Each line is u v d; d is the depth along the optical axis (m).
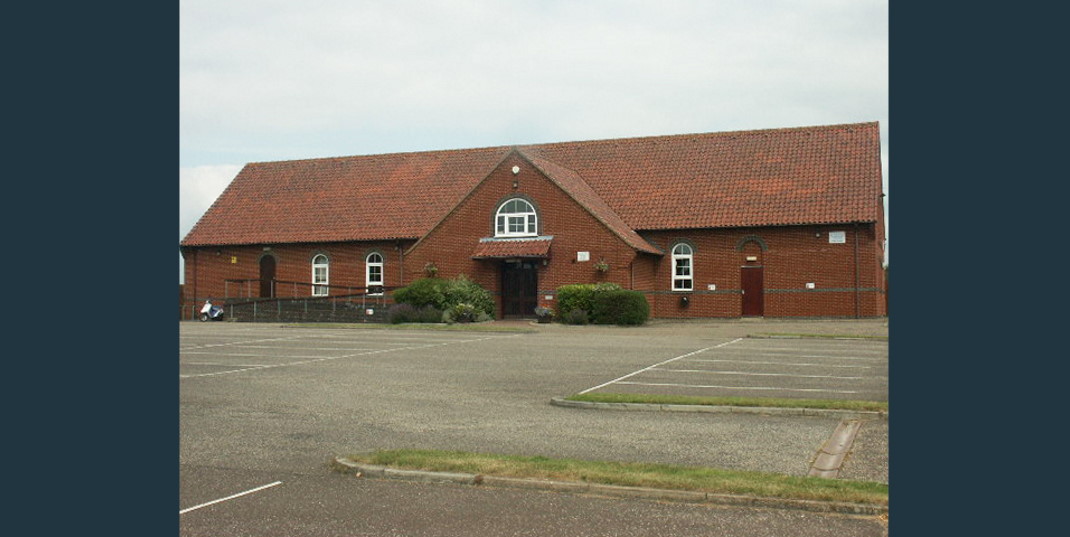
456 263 39.22
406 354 23.52
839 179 38.50
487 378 18.20
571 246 37.31
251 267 46.25
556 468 9.77
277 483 9.74
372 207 45.62
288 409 14.35
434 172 47.09
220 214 48.34
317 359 22.25
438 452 10.61
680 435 12.01
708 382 17.20
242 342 28.03
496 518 8.43
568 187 38.12
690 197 40.50
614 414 13.73
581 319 35.28
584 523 8.26
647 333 31.14
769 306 37.91
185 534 8.03
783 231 37.75
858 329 31.41
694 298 39.16
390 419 13.42
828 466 10.20
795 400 14.07
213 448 11.43
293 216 46.62
